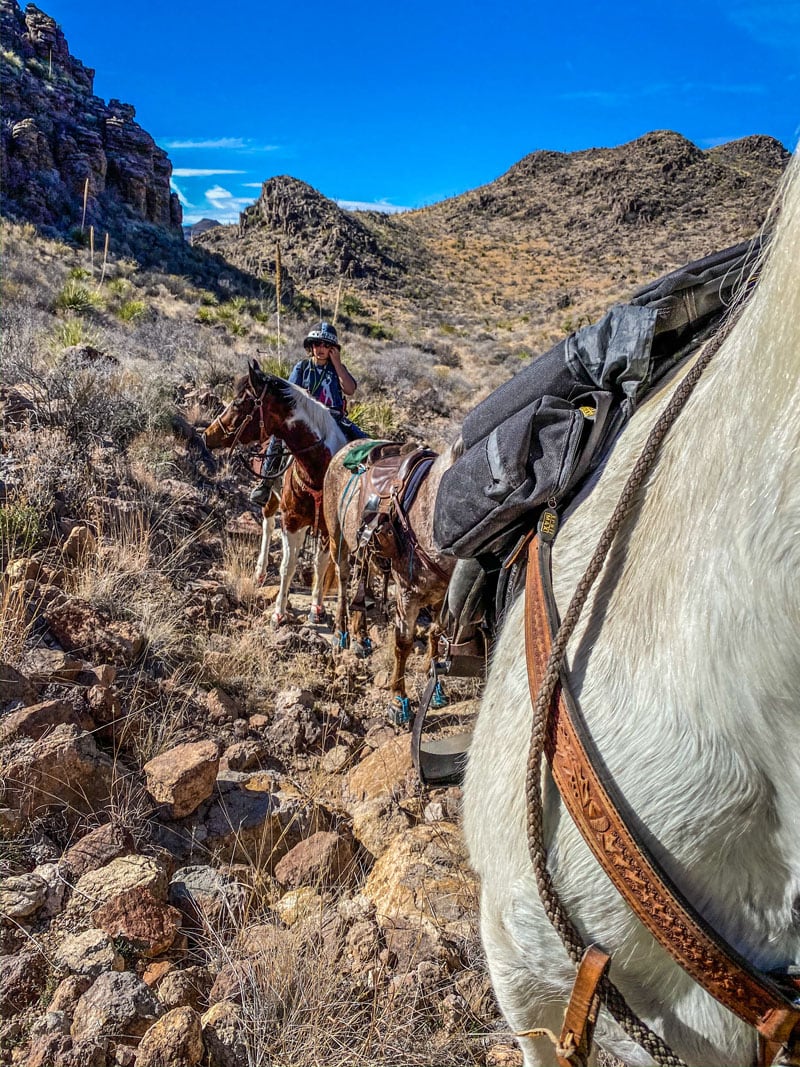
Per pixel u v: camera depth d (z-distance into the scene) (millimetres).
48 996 2816
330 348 7750
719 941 1291
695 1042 1442
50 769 3635
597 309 75438
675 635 1303
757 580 1173
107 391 9258
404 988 2975
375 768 4547
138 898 3174
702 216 119375
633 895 1314
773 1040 1309
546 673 1437
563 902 1443
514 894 1540
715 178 128875
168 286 39094
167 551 7141
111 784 3773
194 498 8266
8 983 2801
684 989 1428
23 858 3385
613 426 1720
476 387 29062
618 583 1438
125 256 44312
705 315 1655
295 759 4777
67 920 3123
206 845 3807
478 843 1658
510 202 140375
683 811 1291
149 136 58594
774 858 1295
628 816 1325
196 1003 2939
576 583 1545
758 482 1189
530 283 102500
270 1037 2766
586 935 1438
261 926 3273
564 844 1428
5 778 3559
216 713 4906
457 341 50844
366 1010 2936
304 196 102812
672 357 1676
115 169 55875
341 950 3170
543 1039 1742
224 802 4051
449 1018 2916
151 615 5508
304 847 3787
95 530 6531
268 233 100250
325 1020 2842
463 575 2201
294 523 6793
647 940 1407
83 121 56625
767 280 1216
